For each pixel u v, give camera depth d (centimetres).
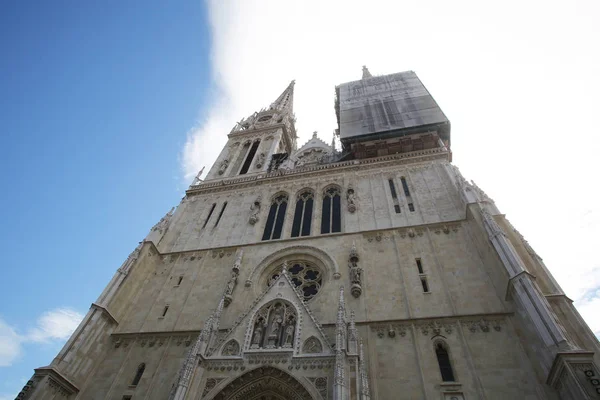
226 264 3178
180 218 3975
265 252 3172
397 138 4181
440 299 2402
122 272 3020
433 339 2181
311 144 5325
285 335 2262
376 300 2489
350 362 1902
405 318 2314
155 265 3378
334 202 3622
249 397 2047
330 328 2350
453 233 2856
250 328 2320
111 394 2353
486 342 2097
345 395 1733
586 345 1891
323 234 3173
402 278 2603
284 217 3594
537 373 1886
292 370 2012
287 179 4119
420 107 4619
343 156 4562
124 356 2594
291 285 2522
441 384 1952
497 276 2377
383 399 1950
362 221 3228
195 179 4700
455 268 2586
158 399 2242
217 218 3872
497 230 2427
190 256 3384
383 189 3544
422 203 3234
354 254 2806
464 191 3031
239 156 5409
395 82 5603
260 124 6203
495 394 1864
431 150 3831
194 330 2614
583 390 1529
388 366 2094
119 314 2866
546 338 1805
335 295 2592
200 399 2005
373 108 4925
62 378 2292
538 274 2345
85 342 2522
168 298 3000
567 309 2084
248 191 4150
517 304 2131
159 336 2658
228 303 2742
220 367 2134
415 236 2916
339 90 5912
